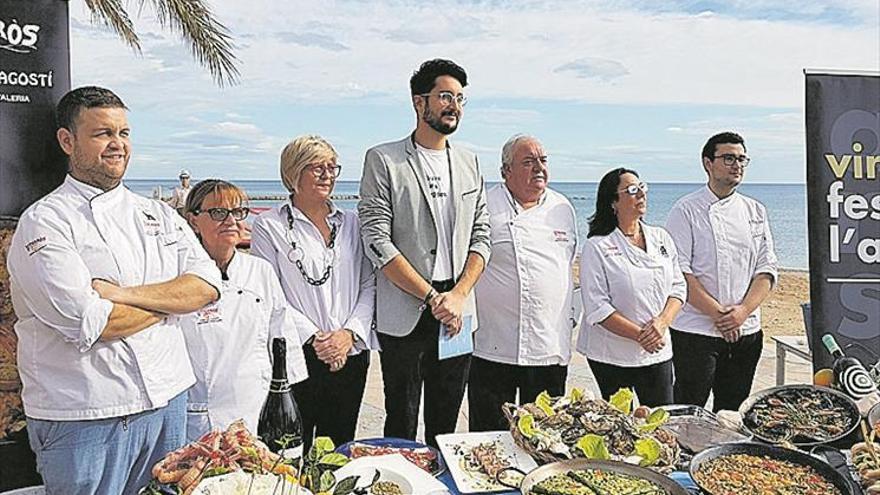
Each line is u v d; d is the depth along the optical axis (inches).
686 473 82.6
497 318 141.0
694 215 156.6
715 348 153.5
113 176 95.3
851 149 113.9
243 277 114.4
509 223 141.1
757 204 159.5
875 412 88.0
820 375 107.9
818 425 89.0
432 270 128.6
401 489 77.9
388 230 127.6
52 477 94.4
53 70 110.7
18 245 92.7
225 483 64.8
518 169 141.9
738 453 79.4
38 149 110.3
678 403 157.1
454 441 91.9
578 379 281.3
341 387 128.2
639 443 82.2
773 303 556.4
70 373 93.4
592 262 142.0
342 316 128.3
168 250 101.1
